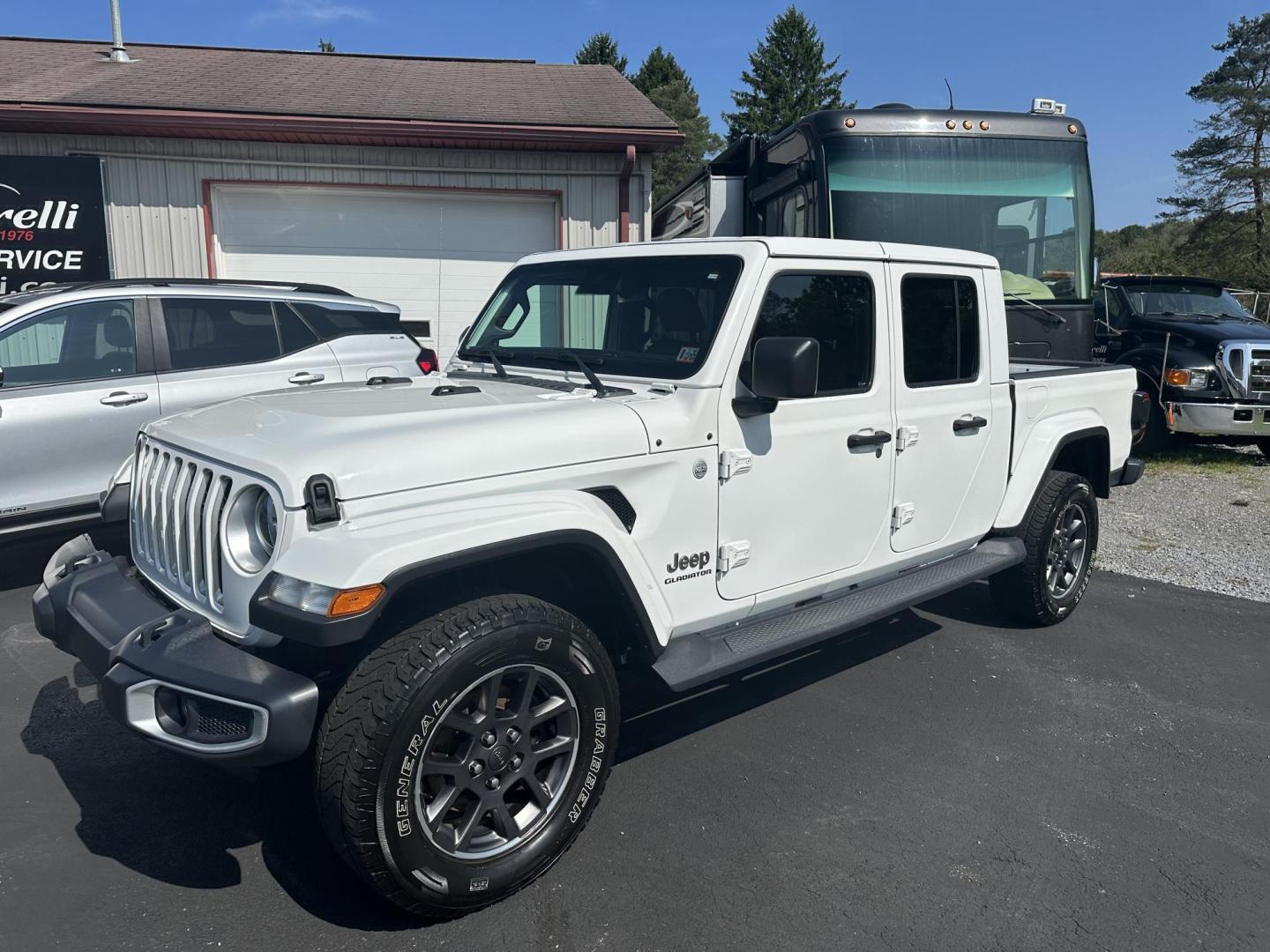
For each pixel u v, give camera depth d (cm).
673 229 1197
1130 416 593
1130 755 401
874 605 409
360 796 254
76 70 1217
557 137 1064
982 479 477
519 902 296
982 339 466
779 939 281
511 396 347
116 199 1051
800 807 353
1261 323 1179
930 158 823
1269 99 4556
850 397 396
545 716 294
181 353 645
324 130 1024
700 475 345
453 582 306
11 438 572
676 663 340
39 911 287
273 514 276
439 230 1122
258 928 281
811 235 828
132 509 356
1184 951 281
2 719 414
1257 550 729
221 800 351
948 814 351
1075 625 559
